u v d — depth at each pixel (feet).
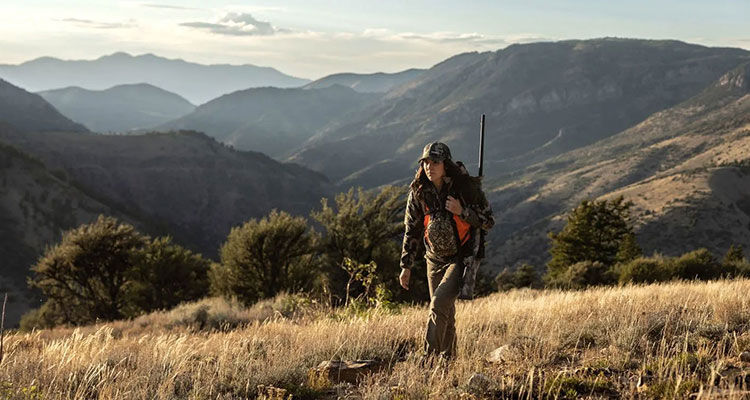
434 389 11.18
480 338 16.07
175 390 12.55
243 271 98.48
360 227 94.73
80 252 112.98
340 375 13.38
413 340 17.46
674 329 15.65
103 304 117.70
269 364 13.82
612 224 138.21
